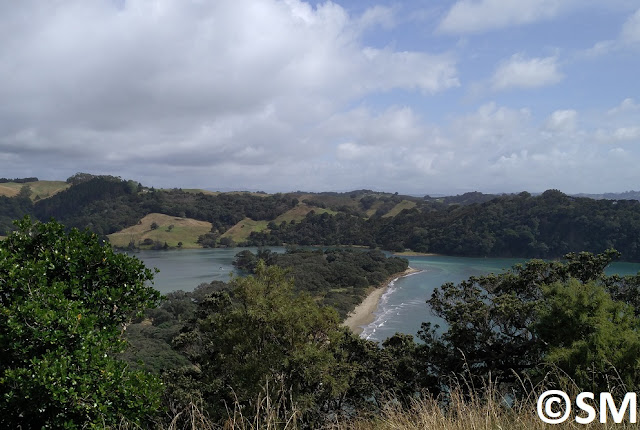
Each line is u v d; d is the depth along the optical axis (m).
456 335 15.45
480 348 15.64
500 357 14.87
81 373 5.48
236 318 15.64
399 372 16.39
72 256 6.62
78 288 6.43
